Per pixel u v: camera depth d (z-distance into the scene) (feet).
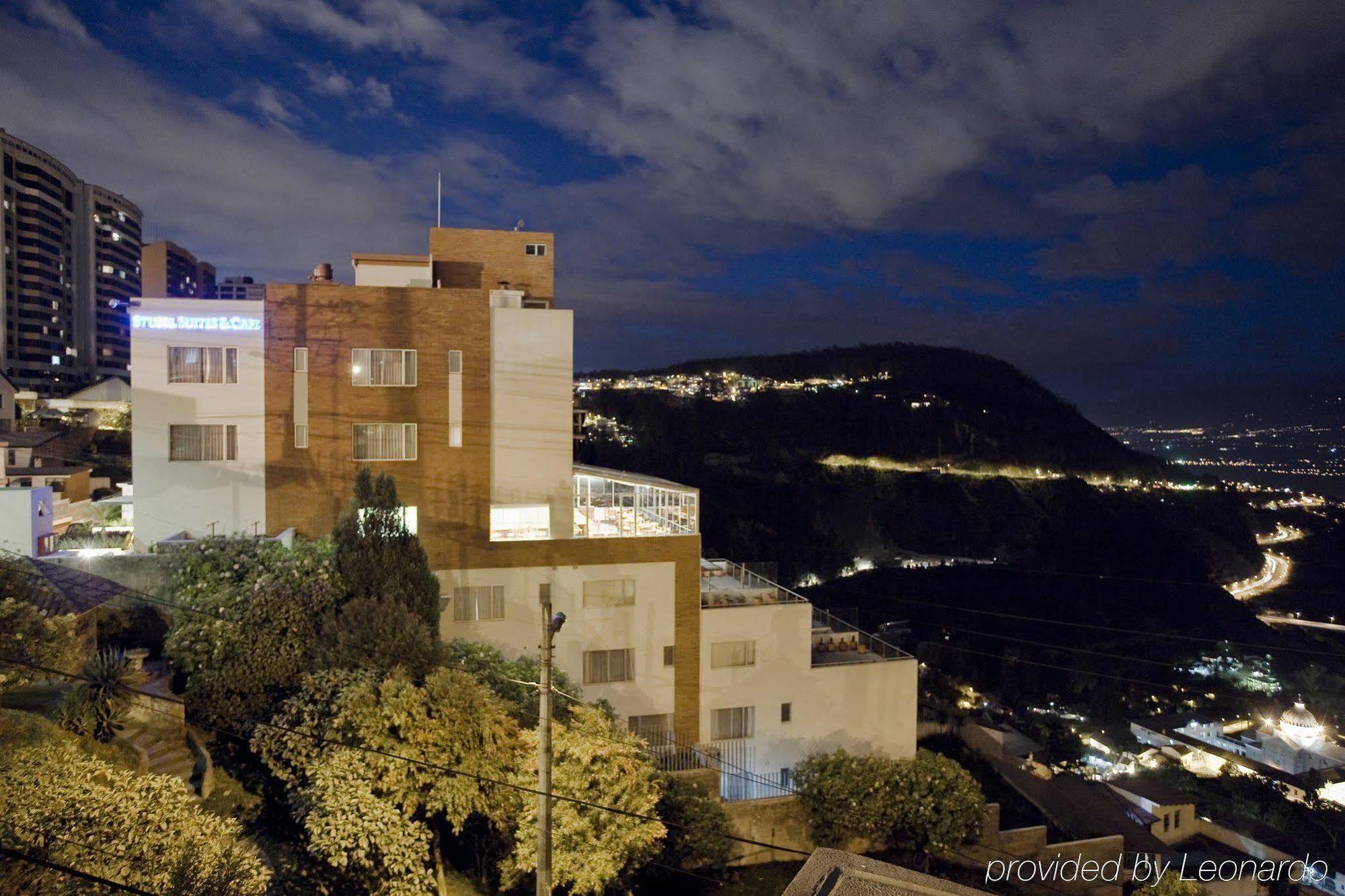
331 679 60.64
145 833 35.81
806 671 101.45
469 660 76.89
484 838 64.90
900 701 104.63
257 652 65.21
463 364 97.25
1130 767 185.78
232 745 65.57
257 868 38.50
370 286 95.09
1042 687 244.22
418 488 95.66
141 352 90.27
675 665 98.27
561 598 96.32
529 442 99.35
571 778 57.11
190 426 91.45
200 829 38.04
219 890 35.32
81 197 454.81
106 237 472.44
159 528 90.48
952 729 160.76
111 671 58.95
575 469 108.88
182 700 65.51
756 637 100.37
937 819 82.58
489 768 57.11
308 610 70.44
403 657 66.08
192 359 91.66
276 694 65.10
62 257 434.71
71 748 42.98
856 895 27.09
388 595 73.36
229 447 92.32
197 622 68.03
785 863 84.89
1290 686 247.50
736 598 105.29
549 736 42.88
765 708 100.32
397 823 51.19
